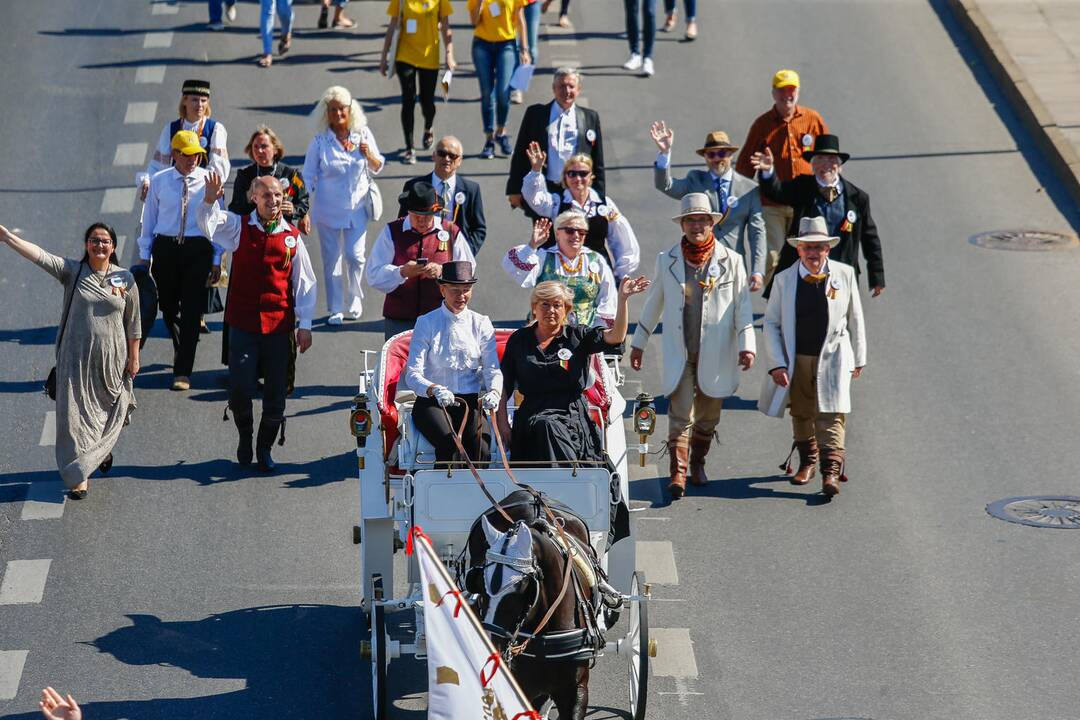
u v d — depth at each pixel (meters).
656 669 38.66
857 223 51.88
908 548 45.03
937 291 62.72
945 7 96.50
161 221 54.19
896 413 53.50
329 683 38.00
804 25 93.06
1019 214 69.81
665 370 47.94
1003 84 83.62
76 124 76.81
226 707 36.84
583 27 93.19
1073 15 92.75
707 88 82.62
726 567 43.97
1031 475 49.28
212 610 41.47
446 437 36.88
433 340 38.16
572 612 30.95
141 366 57.25
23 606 41.44
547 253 46.88
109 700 37.06
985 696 37.50
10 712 36.62
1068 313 60.78
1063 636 40.31
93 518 46.25
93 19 92.62
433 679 28.06
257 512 46.88
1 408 53.12
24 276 63.38
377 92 82.12
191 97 57.19
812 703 37.16
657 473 50.25
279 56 86.44
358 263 60.38
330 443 51.47
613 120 78.12
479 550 32.00
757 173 54.41
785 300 48.62
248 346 48.38
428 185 48.16
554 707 35.91
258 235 47.72
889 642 40.03
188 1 96.81
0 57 85.38
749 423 54.03
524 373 37.25
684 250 48.03
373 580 36.03
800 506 47.78
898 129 78.56
